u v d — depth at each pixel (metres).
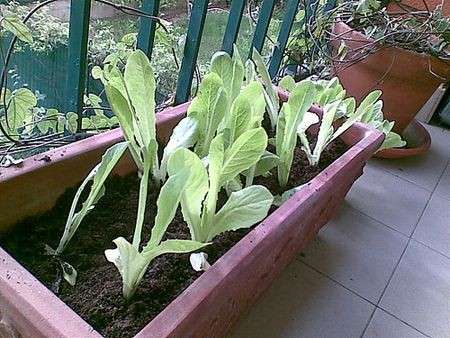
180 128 0.64
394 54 1.31
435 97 1.75
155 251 0.48
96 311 0.48
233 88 0.69
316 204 0.72
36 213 0.57
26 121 0.74
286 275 0.94
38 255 0.53
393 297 0.96
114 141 0.64
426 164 1.50
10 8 0.68
